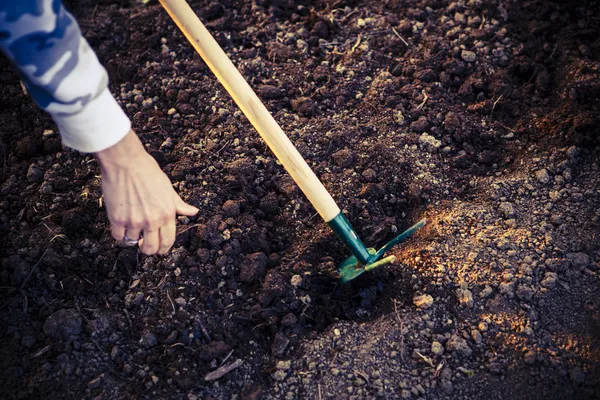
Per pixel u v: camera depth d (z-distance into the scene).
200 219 2.08
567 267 1.94
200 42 1.73
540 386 1.75
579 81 2.42
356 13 2.75
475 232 2.07
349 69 2.53
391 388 1.77
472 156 2.32
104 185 1.54
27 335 1.85
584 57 2.53
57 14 1.27
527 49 2.58
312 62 2.55
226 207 2.10
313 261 2.03
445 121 2.37
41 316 1.90
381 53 2.60
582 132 2.27
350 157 2.25
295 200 2.15
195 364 1.82
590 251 1.98
